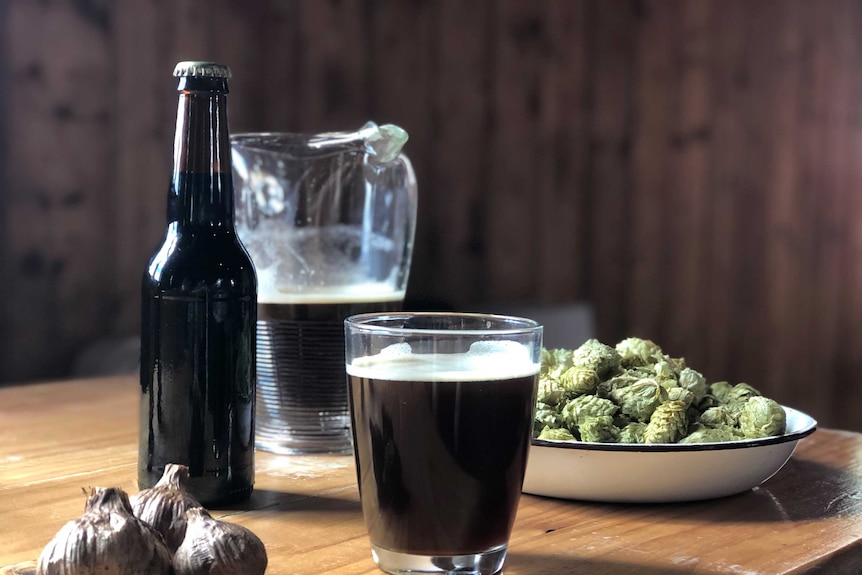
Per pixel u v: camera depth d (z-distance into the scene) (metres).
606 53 3.13
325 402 0.95
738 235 3.03
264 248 1.00
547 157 3.08
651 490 0.76
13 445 1.00
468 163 2.94
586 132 3.13
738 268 3.04
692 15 3.04
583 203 3.14
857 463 0.95
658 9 3.09
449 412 0.60
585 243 3.16
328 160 1.02
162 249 0.77
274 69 2.51
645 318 3.16
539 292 3.09
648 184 3.13
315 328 0.93
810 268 2.96
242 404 0.78
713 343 3.08
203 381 0.76
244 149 1.02
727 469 0.76
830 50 2.90
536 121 3.05
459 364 0.61
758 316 3.02
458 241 2.92
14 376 2.03
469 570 0.62
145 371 0.78
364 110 2.72
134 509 0.62
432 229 2.86
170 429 0.76
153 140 2.24
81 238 2.13
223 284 0.76
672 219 3.11
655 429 0.78
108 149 2.16
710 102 3.04
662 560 0.66
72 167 2.11
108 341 2.14
